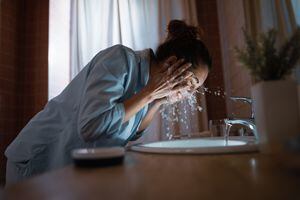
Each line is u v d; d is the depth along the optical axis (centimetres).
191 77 92
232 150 52
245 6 141
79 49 214
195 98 186
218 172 35
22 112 234
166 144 88
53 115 93
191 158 49
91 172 38
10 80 232
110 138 82
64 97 93
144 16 211
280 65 45
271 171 34
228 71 196
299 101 48
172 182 31
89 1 222
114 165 43
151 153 59
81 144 85
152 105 104
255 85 47
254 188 27
